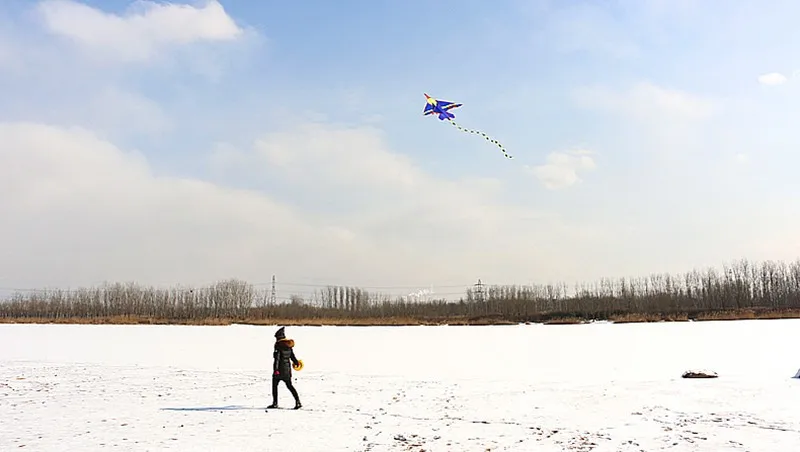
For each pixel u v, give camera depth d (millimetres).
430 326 81875
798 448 12594
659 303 105250
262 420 16391
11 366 31641
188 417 16891
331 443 13625
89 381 25438
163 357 36875
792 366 27547
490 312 117000
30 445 13484
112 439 14070
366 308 125688
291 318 104125
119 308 118750
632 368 28578
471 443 13586
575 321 86062
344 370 29219
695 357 32812
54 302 119750
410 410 17906
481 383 23859
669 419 15859
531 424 15672
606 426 15250
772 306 98750
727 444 13055
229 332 65250
